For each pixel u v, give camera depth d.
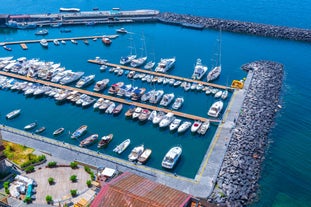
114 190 59.69
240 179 88.38
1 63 149.38
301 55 165.50
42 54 163.38
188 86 132.62
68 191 80.06
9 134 103.69
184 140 105.94
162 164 92.81
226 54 165.75
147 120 114.88
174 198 59.03
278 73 144.62
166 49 170.12
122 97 126.94
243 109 118.62
